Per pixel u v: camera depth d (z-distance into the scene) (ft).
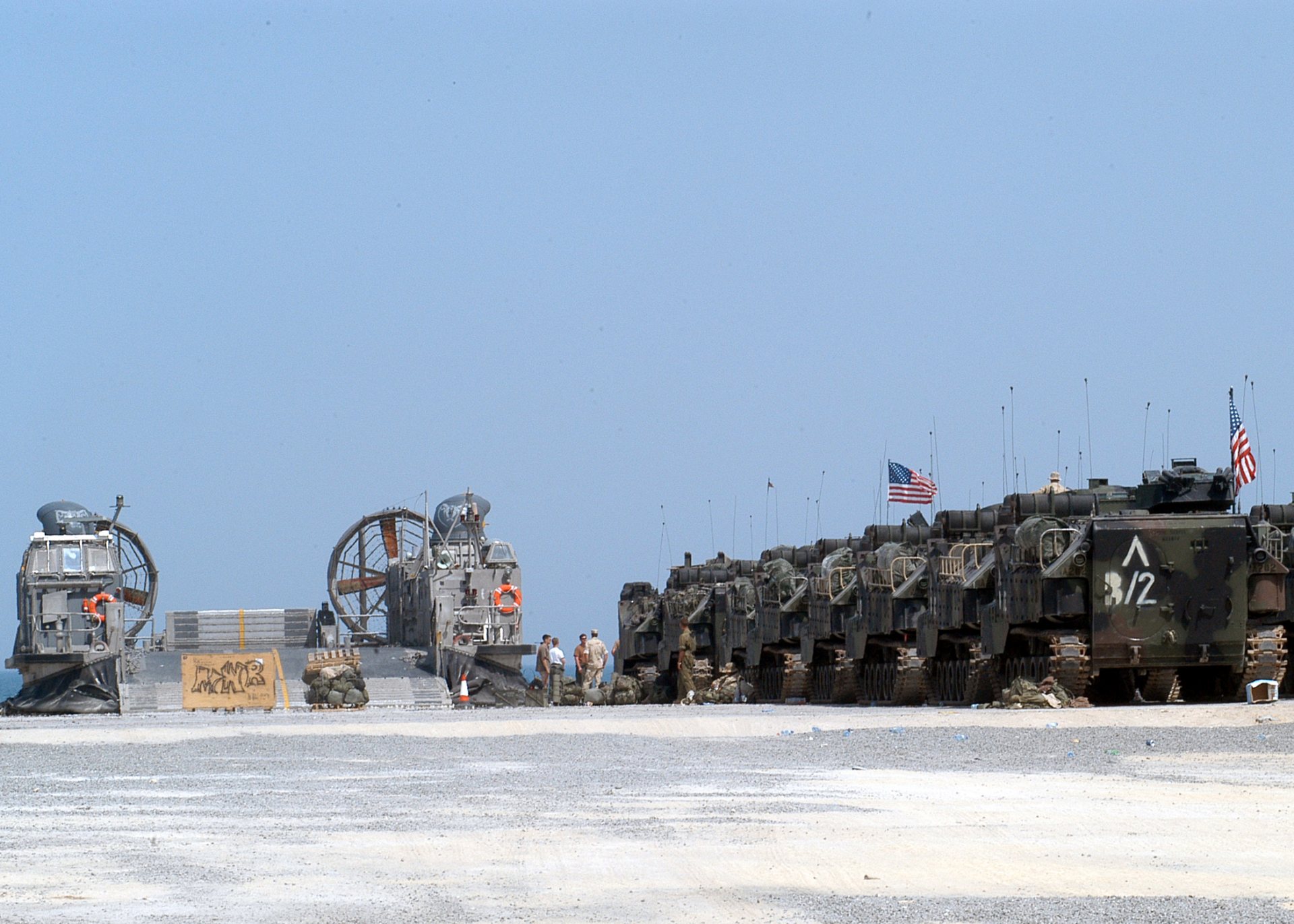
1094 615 348.38
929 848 147.13
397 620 646.74
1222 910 117.80
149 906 119.75
